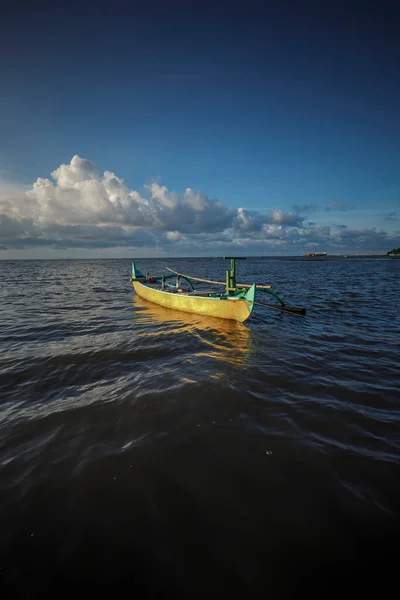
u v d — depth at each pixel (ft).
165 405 14.55
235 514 8.30
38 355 22.52
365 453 10.90
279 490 9.16
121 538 7.63
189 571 6.78
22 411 14.28
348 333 28.66
